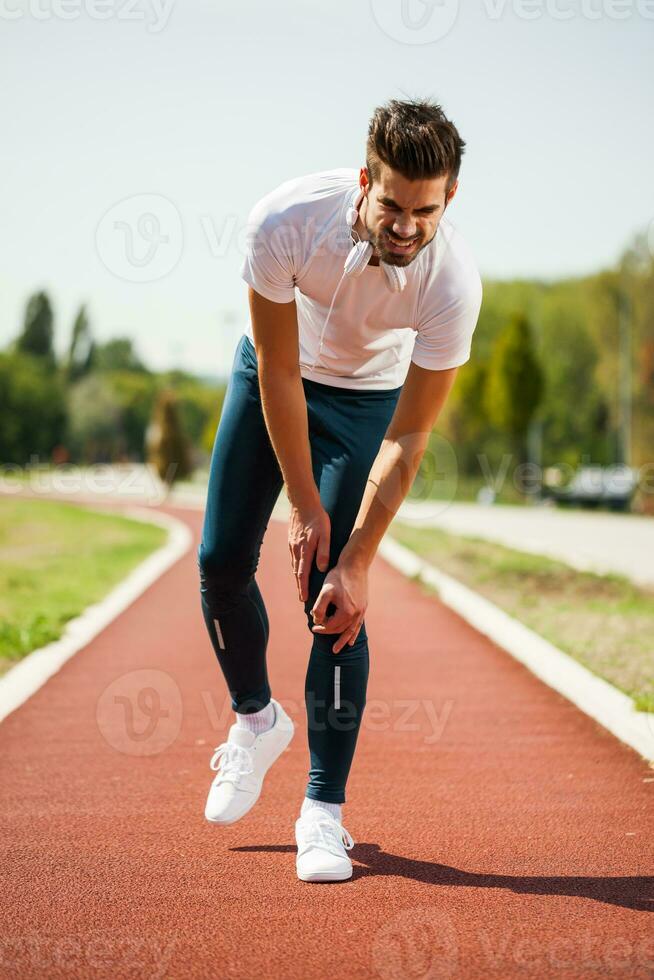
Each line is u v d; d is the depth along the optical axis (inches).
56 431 2135.8
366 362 122.5
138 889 115.8
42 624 306.5
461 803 148.6
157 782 160.1
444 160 101.7
